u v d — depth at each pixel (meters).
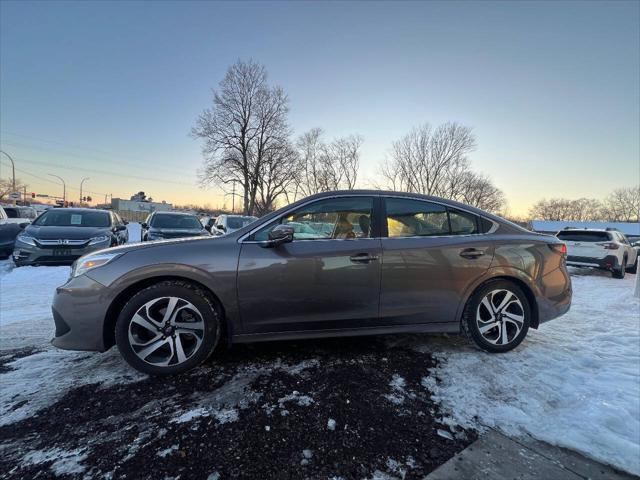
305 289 2.75
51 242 7.09
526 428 2.04
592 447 1.87
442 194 37.84
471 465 1.73
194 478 1.61
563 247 3.37
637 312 5.04
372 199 3.06
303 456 1.77
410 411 2.18
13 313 4.42
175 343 2.58
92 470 1.65
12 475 1.60
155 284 2.61
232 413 2.12
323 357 2.96
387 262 2.88
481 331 3.07
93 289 2.53
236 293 2.67
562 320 4.47
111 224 8.59
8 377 2.56
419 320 3.00
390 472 1.67
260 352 3.04
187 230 10.43
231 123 36.84
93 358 2.93
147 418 2.06
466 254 3.05
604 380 2.65
